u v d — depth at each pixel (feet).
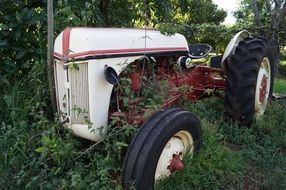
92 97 9.69
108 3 17.75
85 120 9.87
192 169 10.53
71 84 10.08
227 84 13.89
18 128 11.35
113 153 9.88
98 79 9.68
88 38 9.60
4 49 13.20
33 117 11.61
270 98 16.47
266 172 11.81
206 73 14.99
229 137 13.84
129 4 18.86
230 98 13.84
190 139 10.50
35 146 10.44
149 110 9.84
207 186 10.57
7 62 13.09
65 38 10.07
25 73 13.52
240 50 13.76
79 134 10.16
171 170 9.99
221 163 11.37
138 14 18.74
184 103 13.64
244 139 13.60
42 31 13.42
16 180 9.79
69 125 10.31
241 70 13.60
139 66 11.08
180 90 12.16
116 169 9.73
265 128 14.53
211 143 11.89
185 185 10.26
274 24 22.09
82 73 9.78
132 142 9.18
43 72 11.89
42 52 13.37
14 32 13.12
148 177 9.05
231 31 19.43
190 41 20.02
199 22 38.47
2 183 9.89
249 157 12.66
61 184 9.41
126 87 9.90
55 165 10.20
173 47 12.23
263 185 10.99
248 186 11.07
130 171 8.98
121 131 9.70
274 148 13.15
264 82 15.08
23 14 13.08
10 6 13.37
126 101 9.89
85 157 10.34
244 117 14.03
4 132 11.42
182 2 25.76
